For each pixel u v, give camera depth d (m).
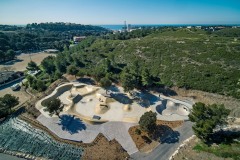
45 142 61.00
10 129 67.25
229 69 92.94
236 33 186.50
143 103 80.69
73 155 56.38
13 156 58.81
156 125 66.69
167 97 88.38
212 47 113.69
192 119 59.84
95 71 99.62
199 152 54.22
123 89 90.06
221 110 57.81
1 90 105.81
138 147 58.47
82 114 73.56
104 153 56.16
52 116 71.12
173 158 53.31
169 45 124.19
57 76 102.62
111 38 184.00
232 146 55.00
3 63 168.62
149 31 195.12
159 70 103.44
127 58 120.62
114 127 65.94
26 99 91.44
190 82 90.69
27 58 189.75
